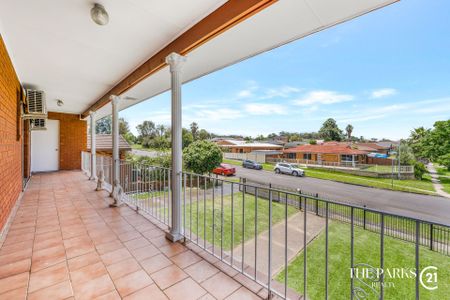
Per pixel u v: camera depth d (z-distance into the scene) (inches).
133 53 112.4
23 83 166.2
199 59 110.9
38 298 58.6
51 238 95.6
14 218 119.2
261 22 75.7
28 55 115.2
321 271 149.6
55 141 297.4
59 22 84.0
